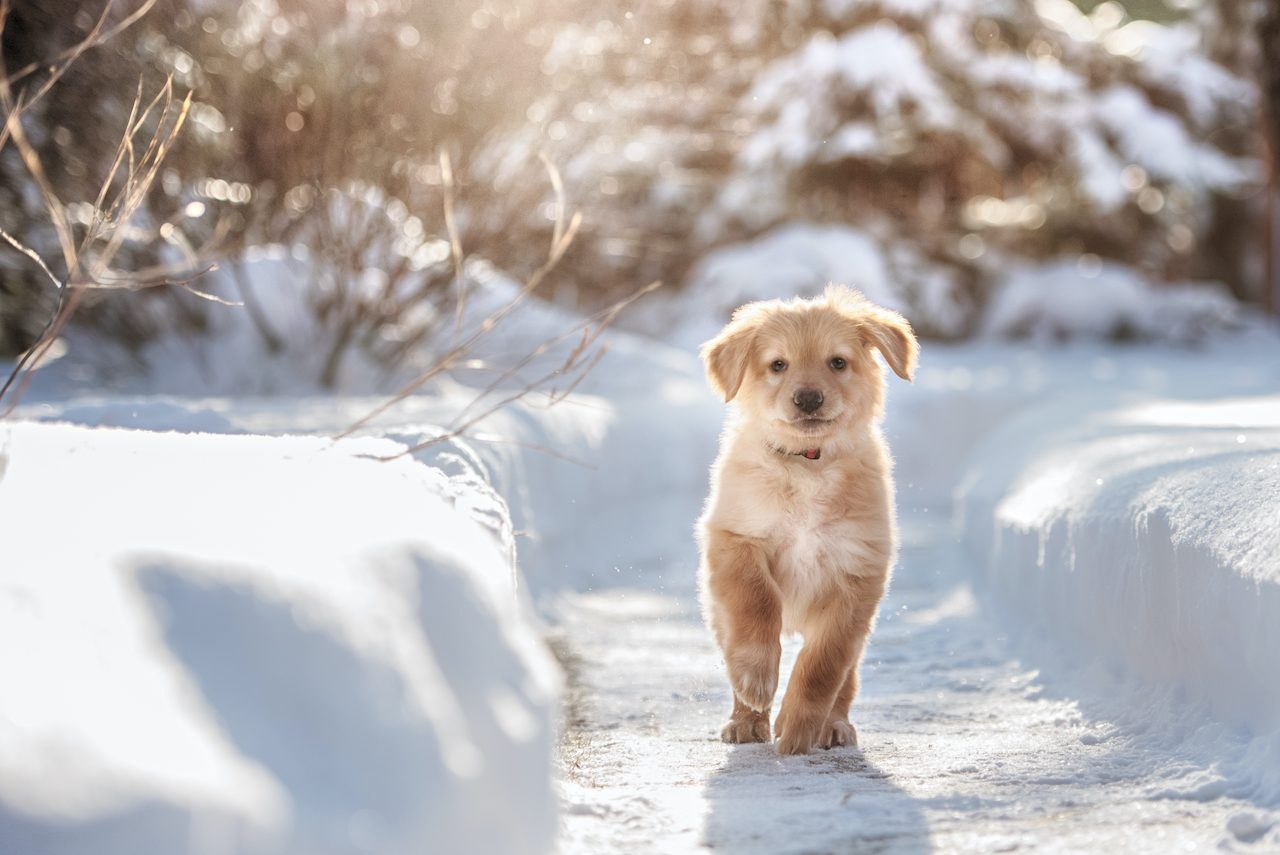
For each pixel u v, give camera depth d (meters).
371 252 10.70
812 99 21.59
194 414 5.50
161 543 1.95
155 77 8.81
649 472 10.34
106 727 1.53
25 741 1.46
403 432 5.43
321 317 10.50
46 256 8.91
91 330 10.01
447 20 10.06
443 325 11.19
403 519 2.37
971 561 7.16
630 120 12.91
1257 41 22.09
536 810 2.09
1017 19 24.31
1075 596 4.57
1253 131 26.14
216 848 1.44
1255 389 13.45
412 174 10.45
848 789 3.26
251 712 1.68
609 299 20.06
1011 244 24.53
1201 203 24.34
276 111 9.85
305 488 2.53
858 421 4.23
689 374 14.49
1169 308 22.19
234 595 1.83
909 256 21.55
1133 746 3.50
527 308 12.34
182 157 9.30
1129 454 5.36
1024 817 2.91
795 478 4.09
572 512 7.73
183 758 1.53
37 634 1.66
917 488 12.52
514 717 2.08
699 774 3.51
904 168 22.02
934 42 22.97
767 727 4.06
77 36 8.28
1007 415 13.69
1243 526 3.37
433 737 1.79
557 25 11.04
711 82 17.23
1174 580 3.62
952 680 4.85
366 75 10.11
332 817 1.62
